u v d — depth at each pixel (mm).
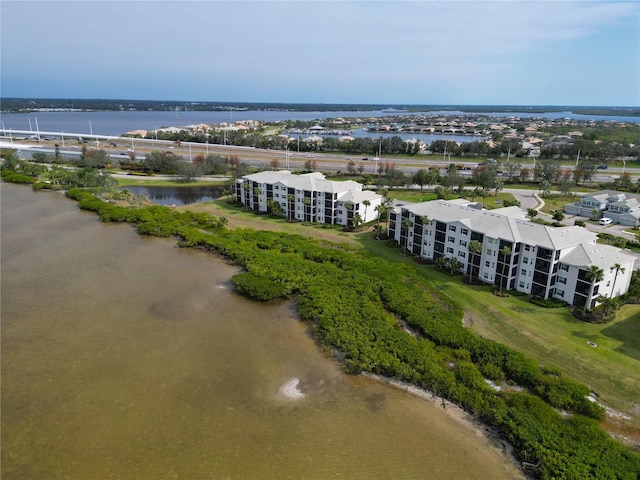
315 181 157250
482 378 70500
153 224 145500
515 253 99812
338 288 98562
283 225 152000
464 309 93000
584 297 92312
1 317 90438
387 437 61156
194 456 57594
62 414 64500
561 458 54938
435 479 54812
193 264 119438
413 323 86125
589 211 161750
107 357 78000
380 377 73500
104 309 94562
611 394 68188
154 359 77625
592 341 81562
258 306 96688
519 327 86375
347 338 80312
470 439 61000
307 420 64062
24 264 117438
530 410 63125
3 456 57031
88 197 180750
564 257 95625
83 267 116312
